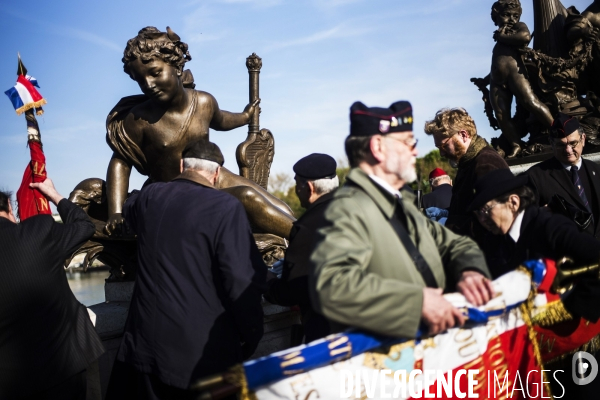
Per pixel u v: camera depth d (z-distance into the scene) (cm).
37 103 388
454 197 385
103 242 455
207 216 313
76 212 364
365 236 220
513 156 701
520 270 261
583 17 666
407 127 234
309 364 213
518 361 263
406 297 207
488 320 251
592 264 277
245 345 338
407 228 236
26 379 309
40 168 384
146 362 312
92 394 407
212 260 314
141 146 467
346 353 219
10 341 309
